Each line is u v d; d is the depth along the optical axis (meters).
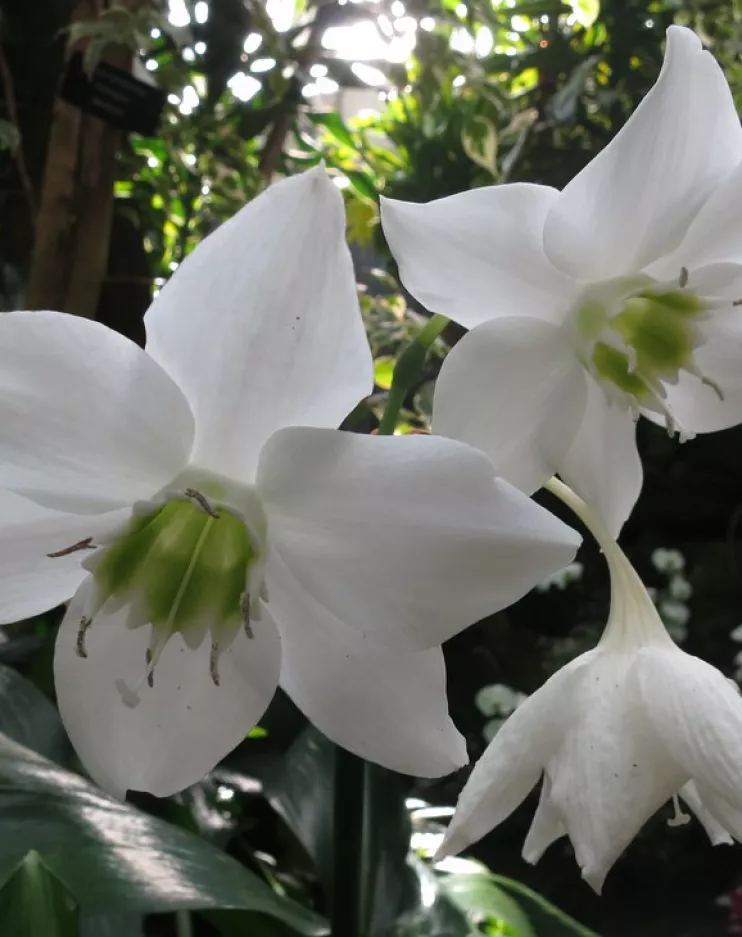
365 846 0.21
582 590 0.46
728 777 0.13
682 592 0.45
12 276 0.36
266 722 0.24
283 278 0.12
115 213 0.35
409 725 0.14
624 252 0.15
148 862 0.15
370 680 0.14
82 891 0.15
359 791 0.17
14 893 0.13
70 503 0.13
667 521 0.51
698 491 0.50
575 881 0.40
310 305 0.12
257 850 0.25
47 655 0.24
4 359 0.12
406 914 0.20
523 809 0.40
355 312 0.12
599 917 0.39
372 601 0.13
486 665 0.44
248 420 0.13
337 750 0.17
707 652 0.47
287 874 0.25
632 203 0.14
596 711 0.14
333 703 0.14
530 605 0.46
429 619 0.13
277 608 0.14
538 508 0.12
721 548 0.49
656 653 0.14
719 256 0.16
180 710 0.14
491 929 0.24
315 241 0.12
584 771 0.13
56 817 0.16
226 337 0.12
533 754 0.14
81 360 0.12
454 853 0.13
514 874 0.39
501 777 0.14
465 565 0.12
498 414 0.15
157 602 0.14
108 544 0.13
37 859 0.14
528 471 0.16
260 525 0.13
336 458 0.12
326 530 0.13
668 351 0.16
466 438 0.15
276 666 0.14
